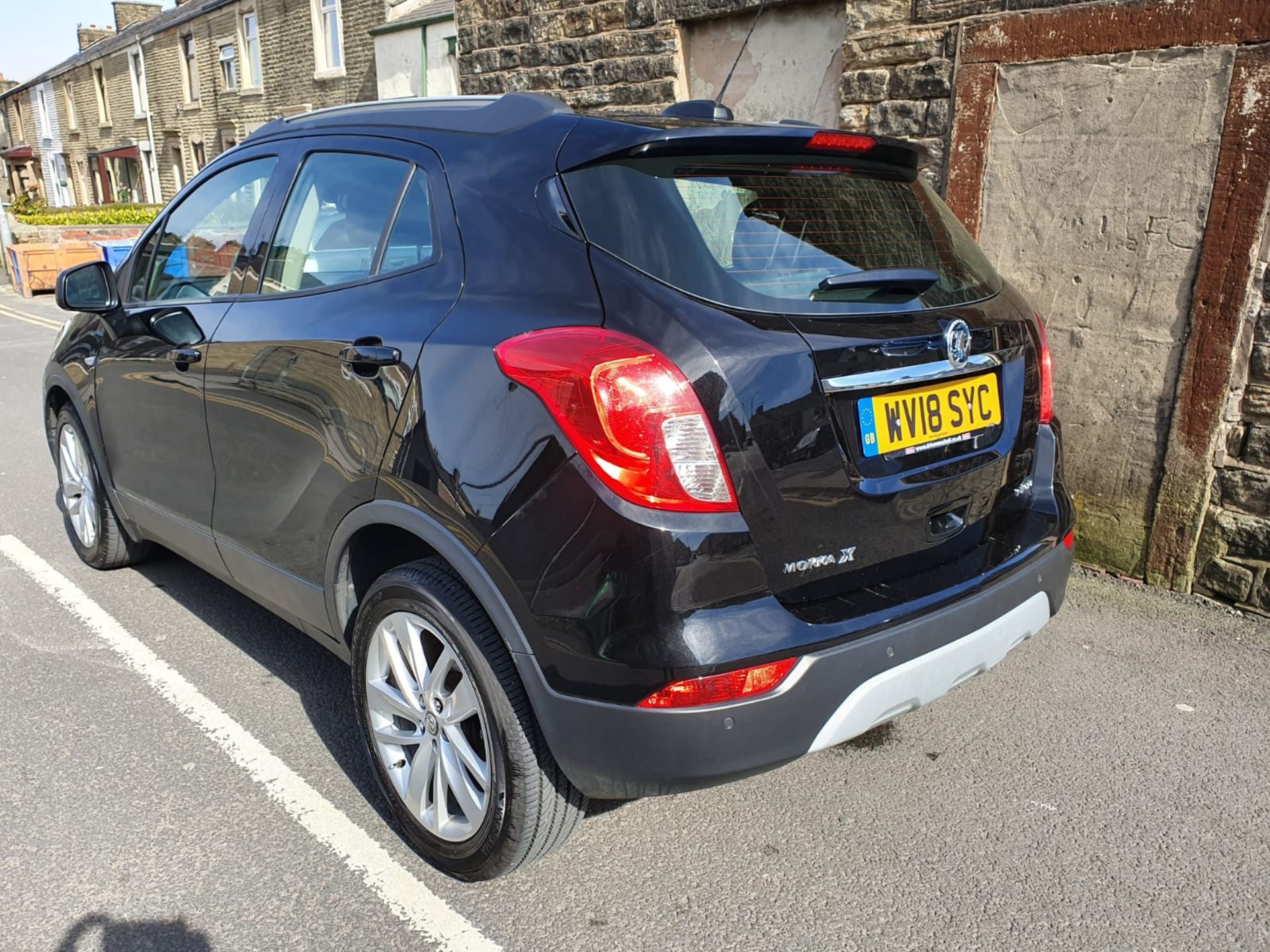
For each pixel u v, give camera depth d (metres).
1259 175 3.76
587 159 2.21
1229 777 2.94
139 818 2.68
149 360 3.38
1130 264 4.16
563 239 2.16
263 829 2.64
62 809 2.72
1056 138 4.31
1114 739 3.14
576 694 1.99
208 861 2.51
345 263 2.72
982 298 2.62
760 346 1.98
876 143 2.52
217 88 24.19
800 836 2.65
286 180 3.04
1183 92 3.90
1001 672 3.59
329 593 2.68
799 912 2.36
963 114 4.61
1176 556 4.22
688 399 1.90
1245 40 3.72
